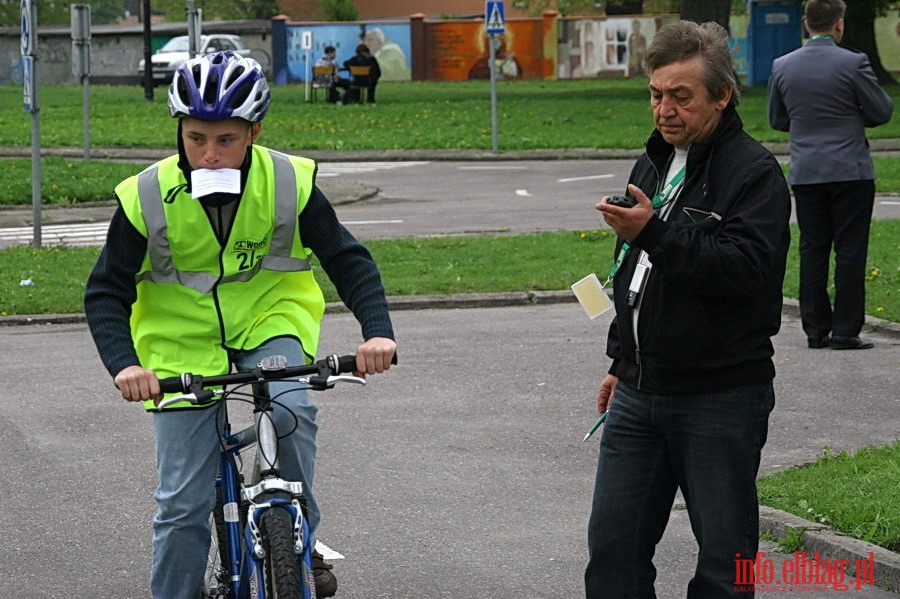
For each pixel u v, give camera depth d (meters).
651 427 6.79
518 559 9.36
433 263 22.06
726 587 6.55
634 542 6.93
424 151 43.09
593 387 14.46
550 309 19.19
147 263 7.16
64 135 47.91
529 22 82.38
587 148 42.97
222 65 6.86
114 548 9.70
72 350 16.72
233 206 7.06
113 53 86.44
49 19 121.69
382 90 71.75
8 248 24.47
